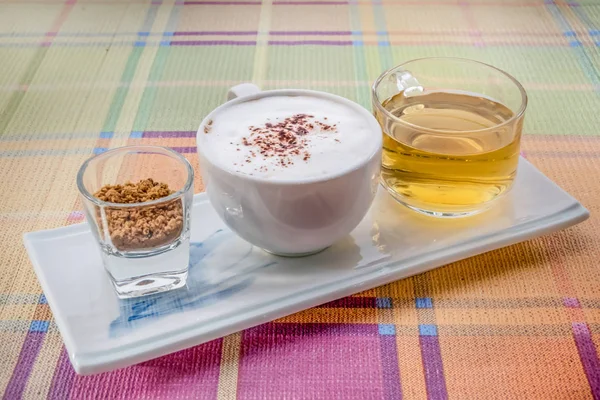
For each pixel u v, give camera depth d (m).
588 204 0.51
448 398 0.39
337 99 0.47
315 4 0.77
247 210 0.42
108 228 0.41
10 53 0.68
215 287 0.43
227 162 0.42
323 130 0.44
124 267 0.42
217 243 0.46
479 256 0.47
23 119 0.60
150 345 0.40
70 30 0.72
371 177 0.43
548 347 0.41
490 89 0.51
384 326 0.42
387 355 0.41
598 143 0.57
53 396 0.39
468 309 0.43
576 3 0.77
